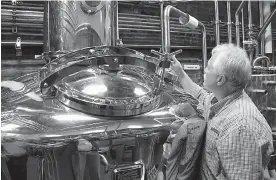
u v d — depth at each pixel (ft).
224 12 10.98
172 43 9.73
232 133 3.89
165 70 4.46
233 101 4.37
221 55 4.37
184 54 10.14
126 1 8.87
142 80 4.26
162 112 3.94
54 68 3.84
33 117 3.26
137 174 3.52
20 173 3.07
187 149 4.25
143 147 3.59
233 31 11.05
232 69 4.23
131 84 3.94
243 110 4.07
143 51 9.25
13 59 7.26
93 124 3.31
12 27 7.07
